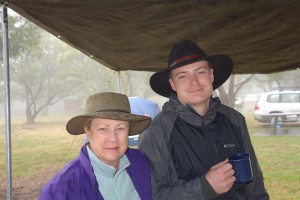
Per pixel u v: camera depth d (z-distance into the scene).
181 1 3.08
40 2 2.94
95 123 1.63
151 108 11.29
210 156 2.01
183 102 2.13
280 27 3.86
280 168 9.91
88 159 1.64
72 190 1.53
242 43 4.57
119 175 1.70
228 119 2.20
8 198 3.21
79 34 4.04
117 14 3.37
